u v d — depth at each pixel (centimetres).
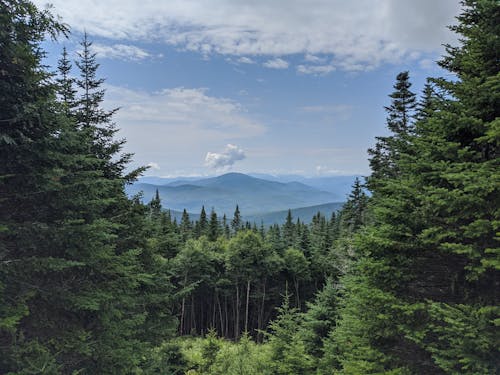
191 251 4331
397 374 716
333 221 6172
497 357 605
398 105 1645
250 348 2131
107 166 1290
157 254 1493
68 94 1242
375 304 807
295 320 1769
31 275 721
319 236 5581
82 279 833
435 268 839
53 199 758
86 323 874
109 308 872
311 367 1595
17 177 704
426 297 811
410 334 718
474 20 754
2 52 641
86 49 1313
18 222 730
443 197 707
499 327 630
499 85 646
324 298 1792
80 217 813
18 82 698
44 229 702
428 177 780
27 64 669
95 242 803
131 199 1311
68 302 746
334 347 1462
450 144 721
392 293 804
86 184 792
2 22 627
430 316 722
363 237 857
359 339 869
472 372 615
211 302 5088
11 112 676
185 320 4844
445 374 742
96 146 1256
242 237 4738
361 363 788
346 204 2356
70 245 755
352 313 966
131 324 983
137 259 1312
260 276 4769
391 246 805
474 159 741
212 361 2294
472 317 645
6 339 677
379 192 923
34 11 661
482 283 732
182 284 4162
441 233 718
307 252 5131
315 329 1708
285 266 4766
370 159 1672
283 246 5288
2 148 671
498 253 624
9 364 622
